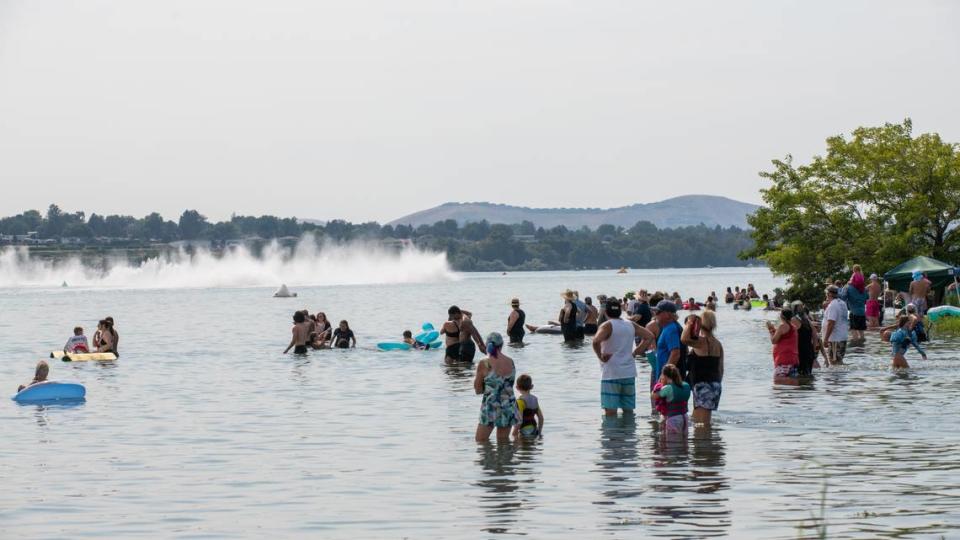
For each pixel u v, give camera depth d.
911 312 41.62
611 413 23.98
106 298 129.62
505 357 21.22
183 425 23.97
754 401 25.88
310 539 13.76
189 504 15.85
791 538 13.24
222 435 22.47
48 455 20.14
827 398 26.19
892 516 14.22
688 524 14.07
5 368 39.44
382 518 14.80
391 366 37.94
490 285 192.25
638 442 20.56
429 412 25.78
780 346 29.59
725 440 20.50
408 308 93.25
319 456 19.80
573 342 48.56
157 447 20.98
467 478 17.47
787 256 65.25
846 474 17.05
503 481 17.17
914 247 64.62
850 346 41.69
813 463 18.00
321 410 26.33
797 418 23.03
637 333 24.41
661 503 15.31
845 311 34.12
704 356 22.20
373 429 23.09
